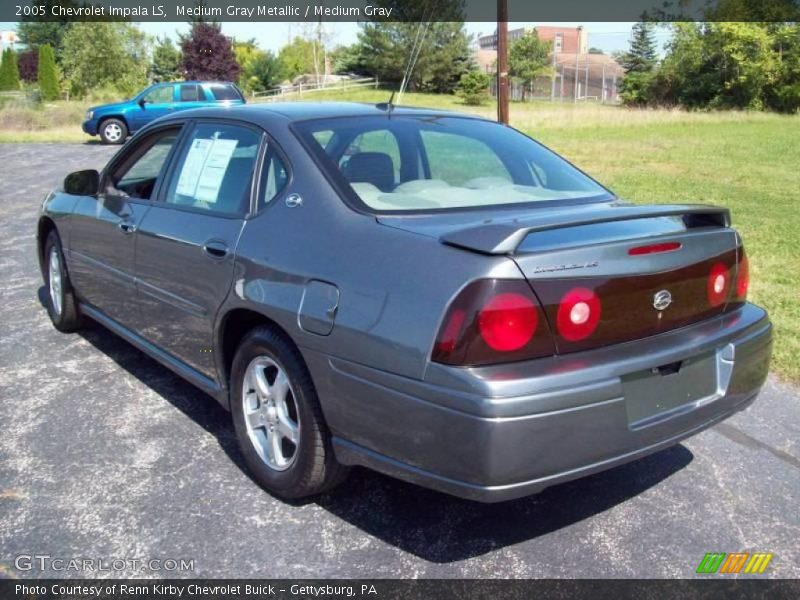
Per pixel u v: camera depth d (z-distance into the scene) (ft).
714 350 9.46
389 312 8.24
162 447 11.84
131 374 14.85
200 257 11.12
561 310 8.01
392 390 8.19
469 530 9.76
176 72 188.44
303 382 9.43
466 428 7.64
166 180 12.97
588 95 215.92
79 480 10.78
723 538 9.64
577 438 7.99
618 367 8.21
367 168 10.47
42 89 142.00
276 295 9.59
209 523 9.78
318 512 10.11
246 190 11.00
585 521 10.02
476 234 8.11
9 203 36.19
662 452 12.00
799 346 16.30
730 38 145.28
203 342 11.44
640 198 38.11
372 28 179.01
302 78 198.49
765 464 11.60
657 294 8.82
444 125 12.35
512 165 11.87
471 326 7.70
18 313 18.90
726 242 9.82
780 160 56.95
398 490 10.71
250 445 10.65
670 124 92.12
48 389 14.06
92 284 15.16
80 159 56.29
